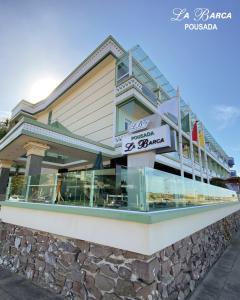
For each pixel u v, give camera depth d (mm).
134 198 3299
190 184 5516
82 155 10125
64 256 3844
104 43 11070
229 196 11828
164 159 11336
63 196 4523
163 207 3699
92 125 11531
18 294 3721
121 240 2979
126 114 10867
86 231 3525
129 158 7352
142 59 11070
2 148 9273
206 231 5688
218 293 3879
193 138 12562
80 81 12820
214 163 27844
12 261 5129
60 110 14664
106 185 3768
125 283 2816
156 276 2791
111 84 10914
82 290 3326
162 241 3035
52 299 3527
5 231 5840
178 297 3316
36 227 4652
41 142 8094
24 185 5859
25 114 17594
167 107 8820
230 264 5746
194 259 4355
